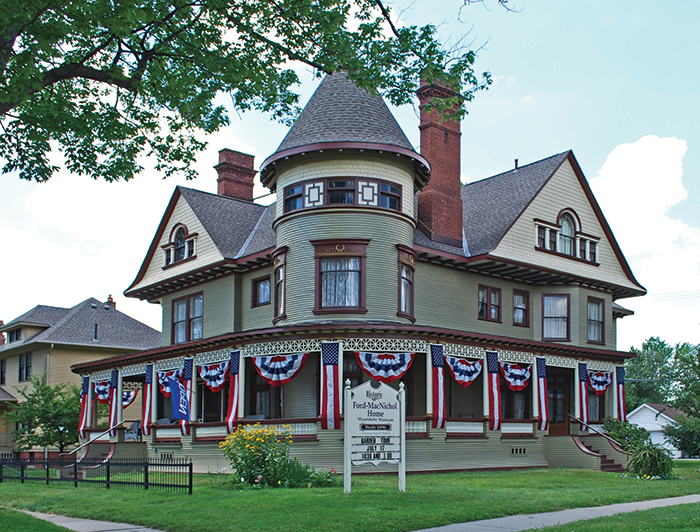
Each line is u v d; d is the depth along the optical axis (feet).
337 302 90.22
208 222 111.34
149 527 47.62
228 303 107.34
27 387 154.20
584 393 105.81
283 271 94.43
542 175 112.47
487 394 92.99
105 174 64.85
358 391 59.57
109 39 53.52
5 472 90.68
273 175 100.17
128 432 124.06
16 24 45.47
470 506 51.75
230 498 56.90
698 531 40.47
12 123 57.82
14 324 160.04
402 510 49.44
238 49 60.08
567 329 111.04
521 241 104.99
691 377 120.26
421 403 97.14
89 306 165.58
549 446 99.40
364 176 92.53
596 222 118.52
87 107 58.95
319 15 58.54
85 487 71.20
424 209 104.42
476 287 106.32
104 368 115.44
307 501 53.57
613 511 52.29
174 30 55.52
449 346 89.25
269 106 66.69
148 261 122.62
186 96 58.90
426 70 62.49
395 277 92.12
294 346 84.94
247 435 69.21
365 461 59.06
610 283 116.47
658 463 79.66
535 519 48.44
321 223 91.81
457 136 108.78
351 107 95.04
